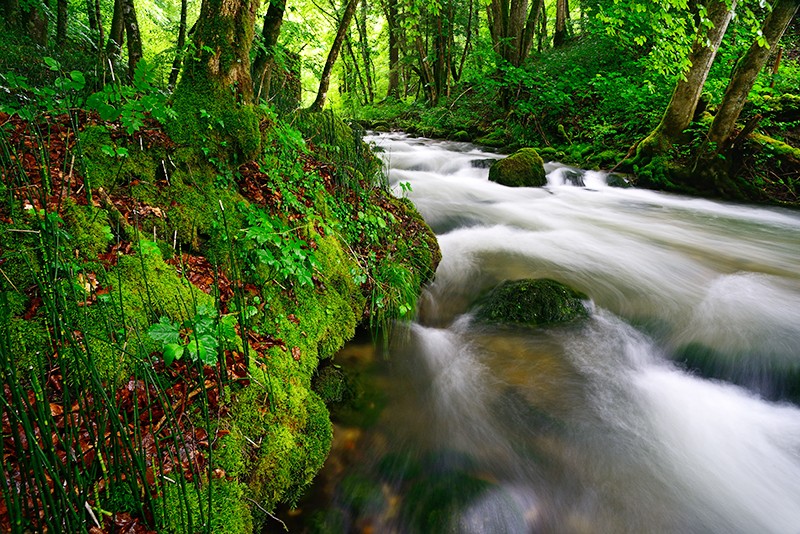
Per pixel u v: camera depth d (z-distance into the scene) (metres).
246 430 2.55
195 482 2.15
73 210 2.84
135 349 2.47
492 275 5.77
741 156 10.13
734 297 5.41
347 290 4.26
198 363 2.17
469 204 8.74
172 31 12.67
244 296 3.31
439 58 20.19
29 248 2.53
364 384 3.71
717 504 2.98
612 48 15.59
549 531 2.75
